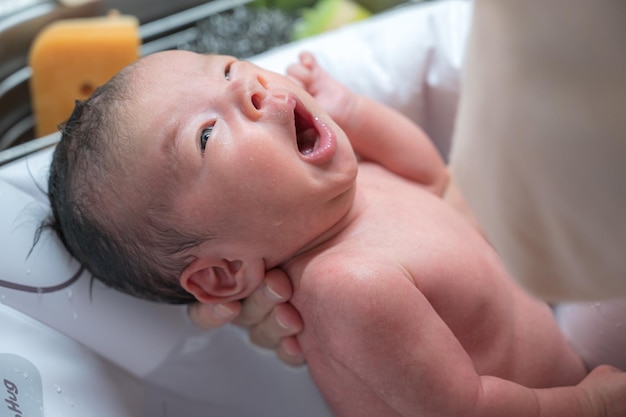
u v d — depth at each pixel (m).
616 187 0.43
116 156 0.78
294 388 0.93
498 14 0.46
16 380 0.78
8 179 0.91
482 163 0.52
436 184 0.98
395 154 0.96
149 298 0.89
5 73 1.33
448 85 1.12
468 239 0.87
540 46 0.44
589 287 0.51
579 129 0.43
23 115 1.36
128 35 1.25
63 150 0.83
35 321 0.84
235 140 0.74
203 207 0.76
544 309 0.89
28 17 1.33
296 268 0.82
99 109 0.80
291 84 0.82
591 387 0.79
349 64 1.12
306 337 0.86
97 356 0.87
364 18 1.44
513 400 0.75
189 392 0.92
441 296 0.80
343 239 0.82
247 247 0.79
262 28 1.43
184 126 0.76
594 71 0.41
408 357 0.73
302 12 1.51
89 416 0.81
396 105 1.13
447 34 1.13
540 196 0.48
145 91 0.79
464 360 0.75
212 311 0.86
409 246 0.80
